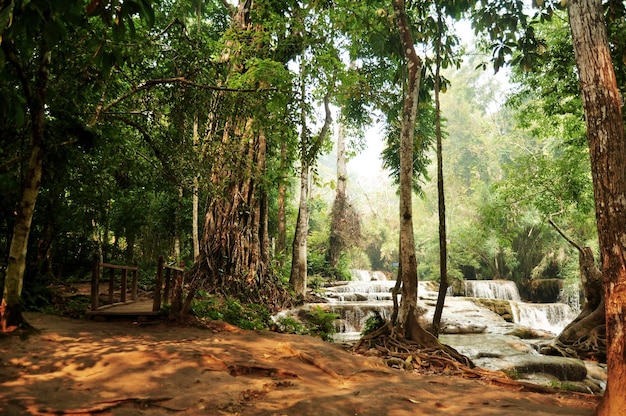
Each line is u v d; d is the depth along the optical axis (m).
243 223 14.85
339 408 4.24
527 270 31.09
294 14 13.88
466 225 32.69
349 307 16.16
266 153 16.08
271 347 6.82
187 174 9.40
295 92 8.90
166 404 3.90
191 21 18.95
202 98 9.04
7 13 2.89
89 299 10.07
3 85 6.10
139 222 18.56
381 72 17.67
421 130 18.95
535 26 15.34
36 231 11.25
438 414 4.37
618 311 3.77
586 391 9.79
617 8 8.45
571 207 20.75
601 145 4.09
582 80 4.30
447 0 10.26
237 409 3.92
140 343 6.10
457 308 18.20
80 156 8.95
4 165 7.22
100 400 3.88
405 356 8.54
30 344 5.67
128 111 9.34
